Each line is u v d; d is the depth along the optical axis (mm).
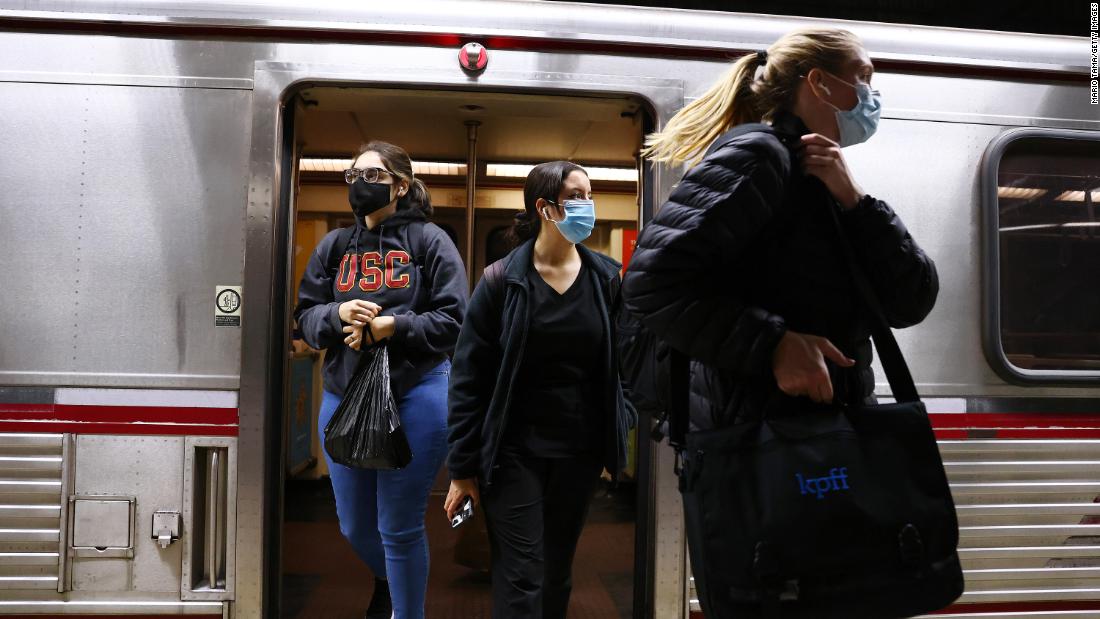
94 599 2604
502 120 4152
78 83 2646
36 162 2635
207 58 2682
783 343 1184
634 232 5461
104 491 2605
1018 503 2896
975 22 5855
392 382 2391
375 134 4453
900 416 1236
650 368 1603
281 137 2715
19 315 2609
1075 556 2918
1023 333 2947
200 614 2623
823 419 1226
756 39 2881
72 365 2611
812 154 1259
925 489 1213
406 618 2432
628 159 5023
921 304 1348
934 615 2867
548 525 2211
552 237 2170
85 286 2625
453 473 2117
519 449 2105
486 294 2135
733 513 1209
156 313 2633
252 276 2645
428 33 2736
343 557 3920
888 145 2920
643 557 2879
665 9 2871
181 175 2658
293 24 2691
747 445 1221
